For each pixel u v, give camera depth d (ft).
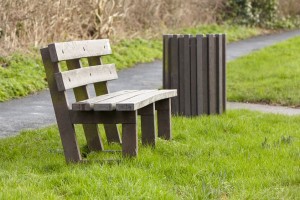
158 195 21.66
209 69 38.32
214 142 30.58
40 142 31.42
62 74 25.98
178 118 37.11
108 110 25.44
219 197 22.16
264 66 65.57
